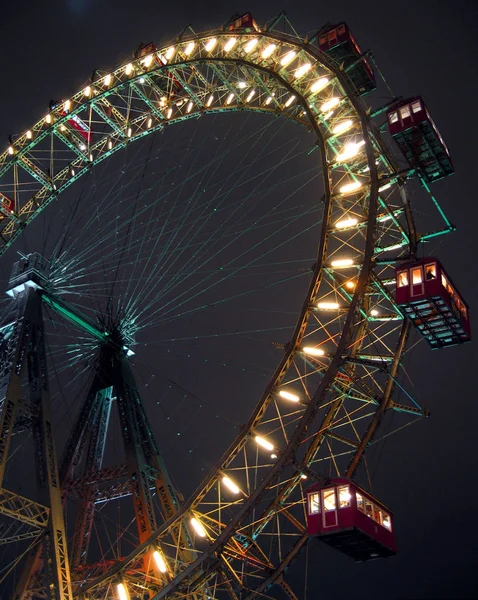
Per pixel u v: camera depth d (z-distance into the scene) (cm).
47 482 4078
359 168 4744
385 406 3919
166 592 3675
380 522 3503
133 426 4700
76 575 4216
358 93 4988
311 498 3506
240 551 3691
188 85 5350
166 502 4466
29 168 5500
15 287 4953
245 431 3816
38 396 4406
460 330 3978
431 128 4422
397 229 4319
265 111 5059
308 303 4069
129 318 5256
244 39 5206
